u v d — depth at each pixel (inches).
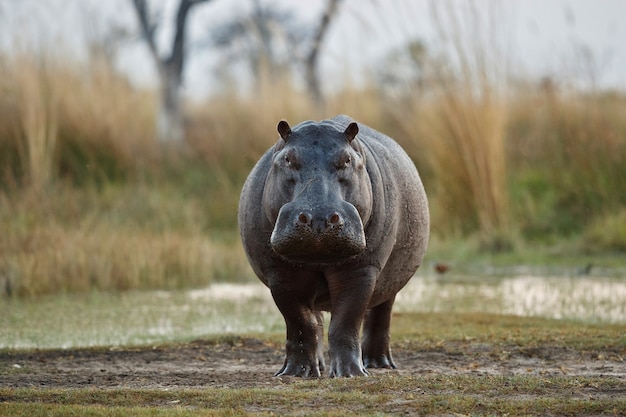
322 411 852.6
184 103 4421.8
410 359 1221.1
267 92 3139.8
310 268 1021.2
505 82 2581.2
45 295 1877.5
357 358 1026.1
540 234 2593.5
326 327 1536.7
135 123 3107.8
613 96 2859.3
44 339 1434.5
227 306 1758.1
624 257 2347.4
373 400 895.7
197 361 1227.2
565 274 2142.0
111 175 2888.8
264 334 1408.7
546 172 2765.7
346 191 965.8
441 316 1592.0
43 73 2947.8
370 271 1026.1
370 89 2972.4
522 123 2979.8
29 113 2719.0
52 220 2293.3
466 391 939.3
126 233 2258.9
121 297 1867.6
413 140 2792.8
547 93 2856.8
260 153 3038.9
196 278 2058.3
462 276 2133.4
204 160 3097.9
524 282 2027.6
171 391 948.0
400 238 1093.8
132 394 940.6
